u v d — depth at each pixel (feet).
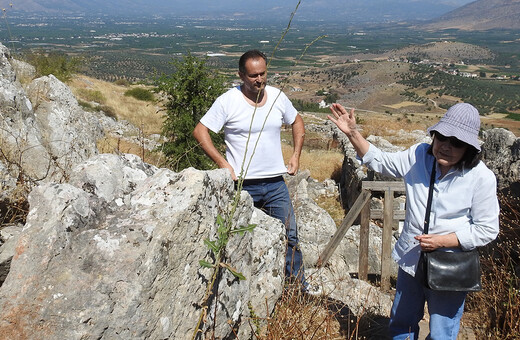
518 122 337.31
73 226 6.47
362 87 644.69
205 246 7.75
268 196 12.53
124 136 62.39
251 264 9.86
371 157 10.16
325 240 21.38
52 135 17.44
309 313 10.91
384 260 16.88
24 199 10.78
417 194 9.46
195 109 32.68
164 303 6.72
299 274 12.39
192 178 7.47
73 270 6.18
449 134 8.46
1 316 5.92
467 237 8.86
